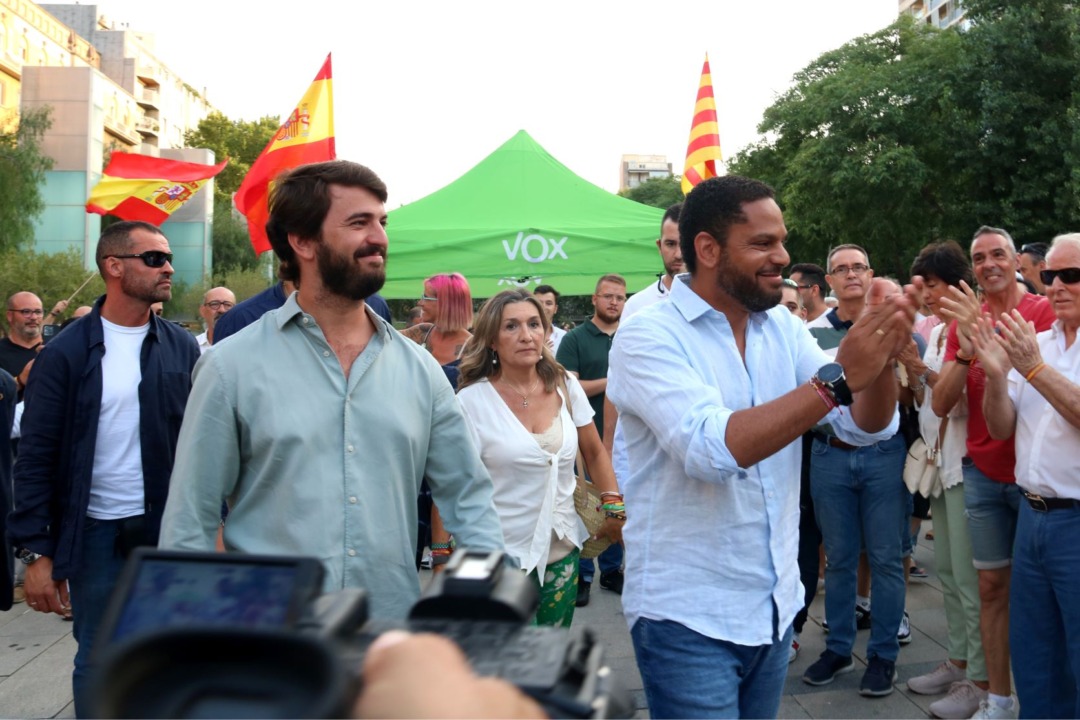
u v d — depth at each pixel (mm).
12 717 3564
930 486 3660
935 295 3641
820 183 21844
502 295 3238
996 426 3021
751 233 1876
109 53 70438
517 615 722
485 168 7730
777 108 24328
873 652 3770
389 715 486
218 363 1827
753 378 2014
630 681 3869
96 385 3031
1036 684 2928
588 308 34781
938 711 3498
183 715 417
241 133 55750
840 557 3865
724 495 1918
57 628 4715
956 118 19438
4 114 49312
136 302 3174
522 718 528
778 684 2031
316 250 1891
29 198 31109
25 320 6441
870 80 21297
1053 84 18453
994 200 19438
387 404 1901
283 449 1799
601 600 5164
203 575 642
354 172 1907
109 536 3033
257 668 421
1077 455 2711
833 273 4430
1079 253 2822
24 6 54531
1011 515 3275
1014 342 2738
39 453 2949
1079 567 2725
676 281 2049
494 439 2990
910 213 20891
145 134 66375
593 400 5551
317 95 5238
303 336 1886
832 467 3840
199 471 1782
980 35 18906
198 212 45156
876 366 1569
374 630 659
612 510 3236
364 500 1829
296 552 1771
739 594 1917
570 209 7488
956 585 3643
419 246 6855
